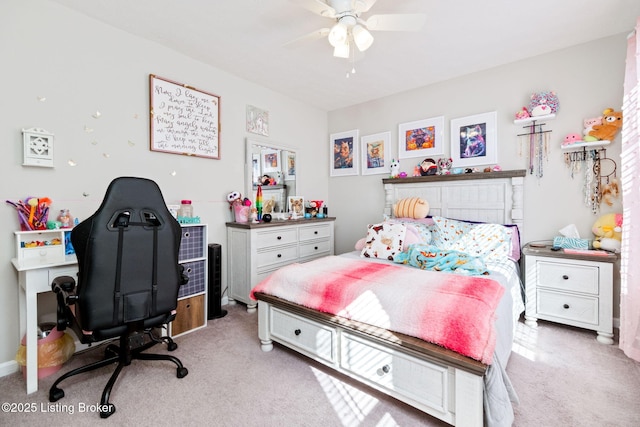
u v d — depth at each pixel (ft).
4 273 6.04
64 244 6.31
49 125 6.55
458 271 6.86
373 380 5.16
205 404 5.13
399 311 4.98
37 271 5.51
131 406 5.07
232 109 10.34
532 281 8.20
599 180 8.27
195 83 9.22
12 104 6.09
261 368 6.27
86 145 7.11
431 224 10.12
